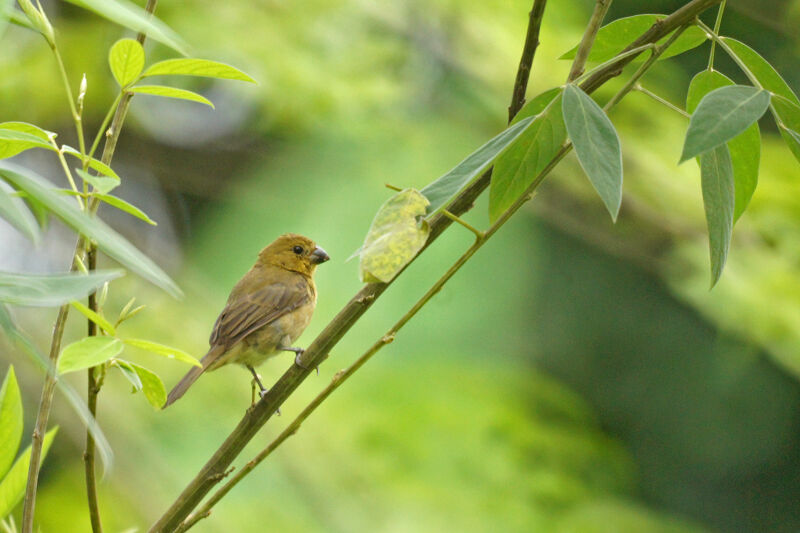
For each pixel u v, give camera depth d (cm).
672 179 1120
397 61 1225
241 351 919
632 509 1188
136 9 292
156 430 1202
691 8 400
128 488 1162
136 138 1442
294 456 1139
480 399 1226
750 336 1030
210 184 1501
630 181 1136
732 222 385
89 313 334
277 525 1103
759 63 404
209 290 1377
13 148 352
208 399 1223
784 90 402
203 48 1091
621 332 1661
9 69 1114
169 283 246
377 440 1144
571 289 1628
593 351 1652
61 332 397
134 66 352
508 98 1183
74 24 1151
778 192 992
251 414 468
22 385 1185
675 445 1684
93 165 351
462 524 1061
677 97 1192
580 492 1159
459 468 1120
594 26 413
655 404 1677
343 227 1296
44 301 235
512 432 1186
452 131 1280
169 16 1091
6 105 1152
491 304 1448
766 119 1185
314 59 1154
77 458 1215
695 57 1398
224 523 1097
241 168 1493
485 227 1386
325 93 1122
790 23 932
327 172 1333
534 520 1082
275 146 1484
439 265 1383
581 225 1277
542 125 412
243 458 1170
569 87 347
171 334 1230
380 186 1291
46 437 404
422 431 1148
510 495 1102
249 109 1454
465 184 360
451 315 1384
